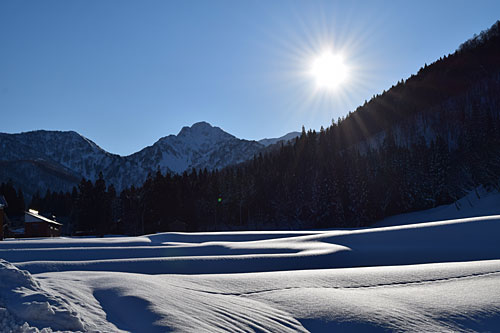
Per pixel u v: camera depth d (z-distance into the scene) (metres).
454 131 120.50
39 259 18.36
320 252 18.92
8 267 6.12
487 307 7.00
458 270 10.23
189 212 83.50
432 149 75.50
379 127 159.38
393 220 68.75
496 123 75.25
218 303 6.99
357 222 68.88
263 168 103.44
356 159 79.00
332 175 72.12
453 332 6.03
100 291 6.91
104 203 83.12
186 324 5.47
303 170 86.19
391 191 73.38
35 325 4.84
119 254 19.80
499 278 9.09
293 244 23.06
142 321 5.52
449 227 24.38
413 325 6.25
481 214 52.88
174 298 6.79
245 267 15.71
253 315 6.51
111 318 5.69
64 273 8.75
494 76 139.25
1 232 36.88
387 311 6.84
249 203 87.50
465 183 66.38
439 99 151.75
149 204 82.44
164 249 21.27
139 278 8.16
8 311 5.05
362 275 9.99
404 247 21.58
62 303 5.41
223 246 22.22
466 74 154.25
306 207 75.88
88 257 19.27
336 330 6.11
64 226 98.81
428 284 8.88
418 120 145.38
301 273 10.49
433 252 20.27
